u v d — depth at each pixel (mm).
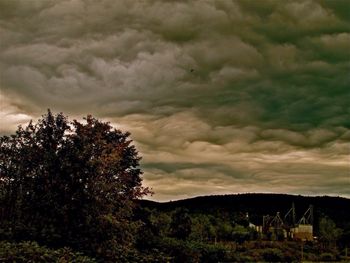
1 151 30516
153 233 40906
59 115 31766
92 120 33000
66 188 28984
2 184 30094
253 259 57062
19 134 31188
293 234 100125
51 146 31078
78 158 29359
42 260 22109
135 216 40312
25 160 30359
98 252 27828
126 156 39375
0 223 27703
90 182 29094
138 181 39562
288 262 60062
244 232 84062
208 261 48531
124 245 30125
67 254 24344
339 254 71375
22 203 28984
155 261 33250
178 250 38781
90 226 28391
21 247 22969
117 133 40094
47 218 28234
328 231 89438
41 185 29234
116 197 31531
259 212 132750
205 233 75312
